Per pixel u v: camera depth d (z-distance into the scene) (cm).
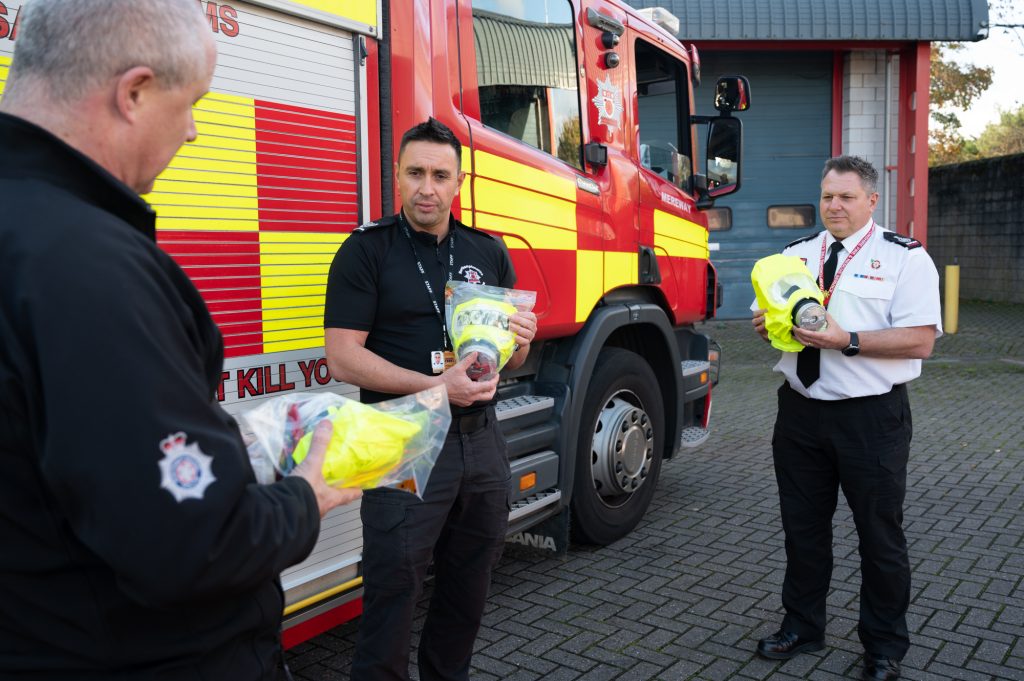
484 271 262
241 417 141
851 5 1197
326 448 131
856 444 299
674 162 507
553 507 380
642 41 463
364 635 246
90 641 111
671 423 489
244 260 242
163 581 100
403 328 248
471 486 252
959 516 488
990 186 1633
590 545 451
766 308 302
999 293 1633
